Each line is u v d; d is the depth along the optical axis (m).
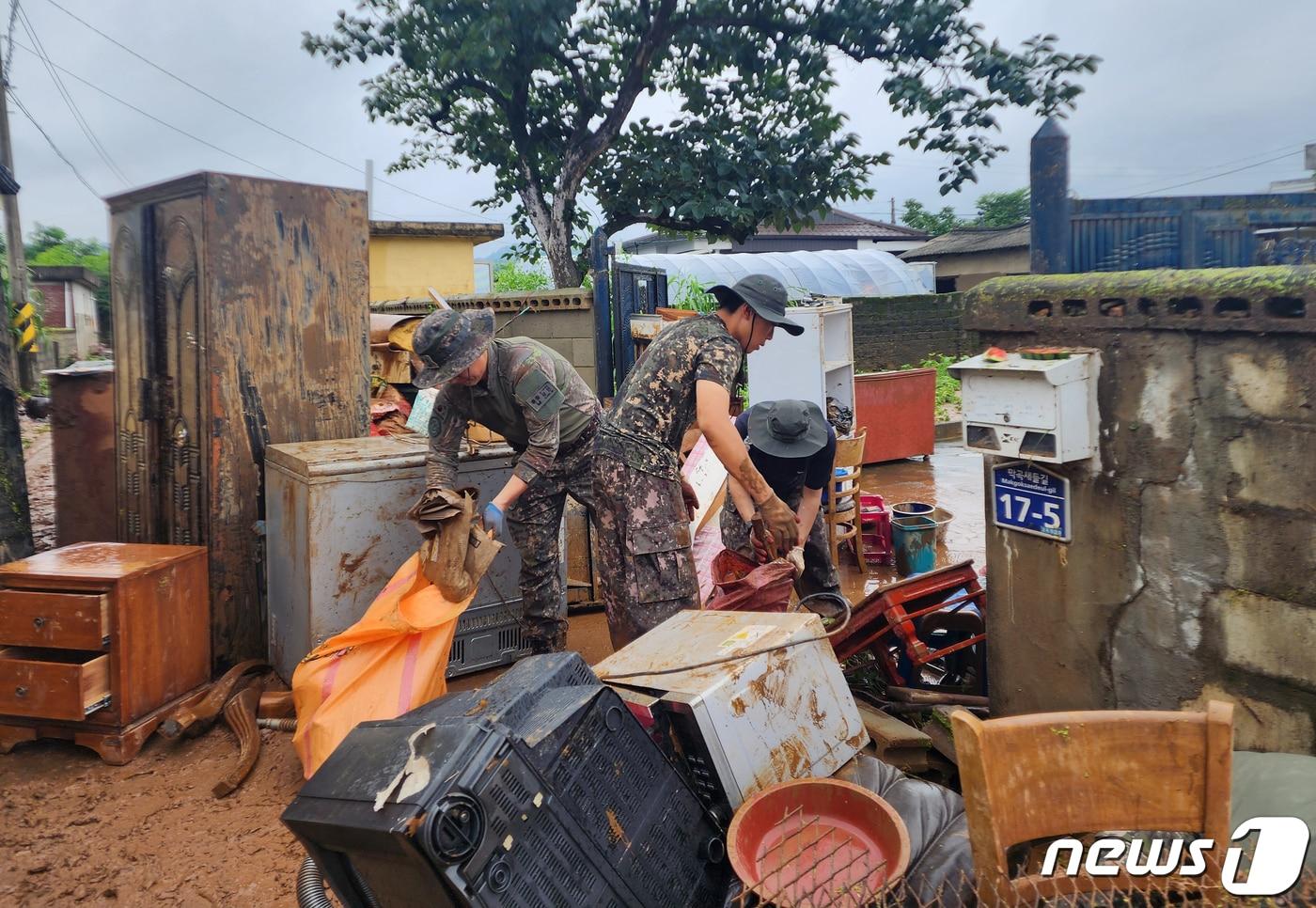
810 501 3.99
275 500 4.04
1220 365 2.38
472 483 4.05
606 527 3.41
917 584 3.75
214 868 2.83
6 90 12.76
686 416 3.38
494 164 12.26
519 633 4.24
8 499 4.81
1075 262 3.00
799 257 21.56
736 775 2.34
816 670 2.62
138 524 4.59
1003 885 1.70
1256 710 2.40
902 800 2.36
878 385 9.89
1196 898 1.76
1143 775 1.76
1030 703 3.11
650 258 20.42
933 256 29.52
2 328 4.82
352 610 3.79
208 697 3.83
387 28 11.08
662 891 2.08
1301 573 2.26
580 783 1.96
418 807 1.68
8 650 3.63
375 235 14.48
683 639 2.74
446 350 3.26
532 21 10.47
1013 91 10.16
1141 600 2.67
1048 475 2.92
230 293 4.17
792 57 11.12
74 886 2.77
